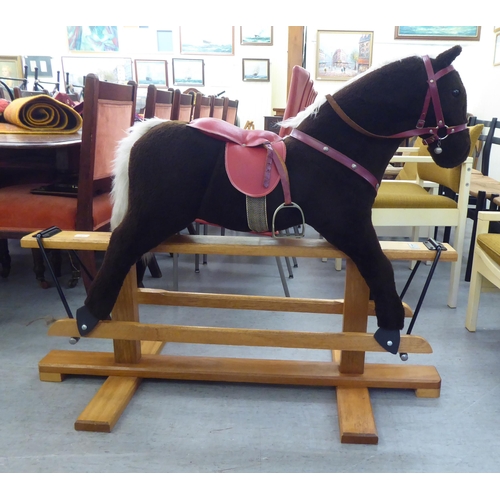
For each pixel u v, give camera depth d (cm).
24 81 369
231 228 114
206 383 140
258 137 112
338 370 136
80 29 488
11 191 186
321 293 211
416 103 103
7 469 106
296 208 108
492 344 164
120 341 136
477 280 167
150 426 121
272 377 133
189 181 107
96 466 107
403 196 196
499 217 162
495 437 118
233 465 108
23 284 216
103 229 185
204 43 488
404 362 152
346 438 114
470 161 184
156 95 212
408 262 256
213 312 188
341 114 105
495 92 371
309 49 447
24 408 127
